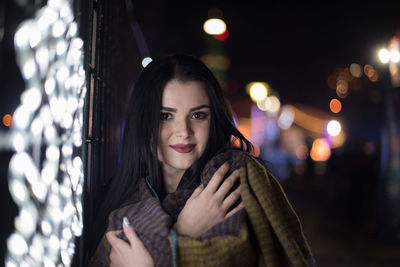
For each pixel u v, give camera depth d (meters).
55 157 0.99
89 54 1.30
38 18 0.87
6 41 0.82
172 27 8.97
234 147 1.65
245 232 1.27
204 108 1.51
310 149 14.41
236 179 1.40
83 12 1.30
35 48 0.87
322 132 20.27
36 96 0.85
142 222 1.34
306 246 1.47
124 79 2.24
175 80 1.47
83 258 1.33
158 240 1.29
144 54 3.25
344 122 9.57
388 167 5.81
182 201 1.47
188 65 1.49
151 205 1.40
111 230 1.42
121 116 2.20
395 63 5.83
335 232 6.31
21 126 0.81
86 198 1.36
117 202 1.57
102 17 1.52
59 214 1.05
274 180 1.50
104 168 1.64
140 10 3.18
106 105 1.63
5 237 0.84
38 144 0.89
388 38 5.84
